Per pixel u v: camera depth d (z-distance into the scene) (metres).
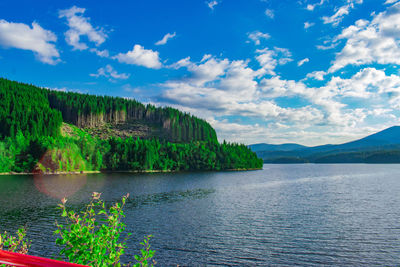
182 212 49.72
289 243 31.91
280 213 49.19
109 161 187.75
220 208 54.22
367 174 180.50
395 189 89.94
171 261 26.55
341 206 56.91
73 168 159.00
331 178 147.12
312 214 48.41
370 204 59.38
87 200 61.53
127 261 25.69
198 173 193.25
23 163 147.12
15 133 183.38
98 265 7.15
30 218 42.06
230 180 133.88
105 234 7.78
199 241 32.31
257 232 36.31
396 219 44.12
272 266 25.72
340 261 26.73
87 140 185.25
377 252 29.05
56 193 73.12
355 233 35.91
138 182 114.69
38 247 28.39
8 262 1.94
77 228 7.23
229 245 31.11
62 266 2.03
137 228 37.81
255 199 67.69
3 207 52.09
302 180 134.38
